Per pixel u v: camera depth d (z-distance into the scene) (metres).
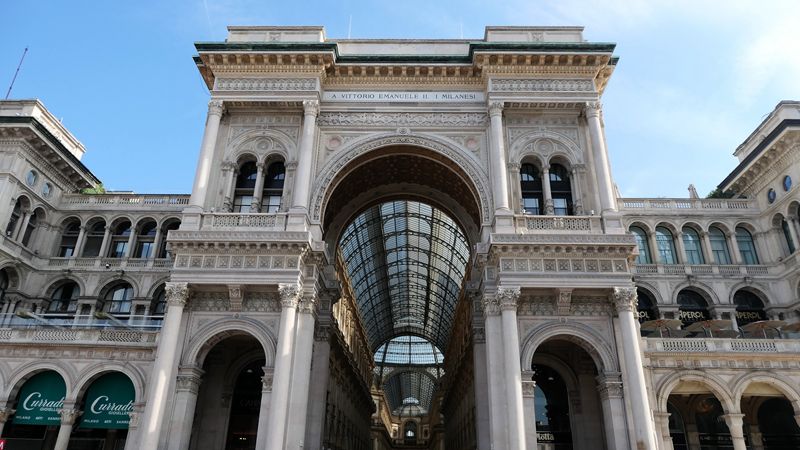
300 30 37.22
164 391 27.61
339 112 35.78
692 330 37.25
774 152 43.38
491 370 29.09
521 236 30.08
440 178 38.62
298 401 28.36
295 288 29.48
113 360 32.62
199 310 30.38
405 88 36.50
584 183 33.78
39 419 31.98
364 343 78.94
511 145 34.69
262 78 35.47
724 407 30.97
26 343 33.03
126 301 45.53
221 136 35.22
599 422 32.59
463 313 55.25
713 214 46.09
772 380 31.38
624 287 29.41
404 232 64.50
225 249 30.36
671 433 37.12
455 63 35.81
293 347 29.11
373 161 36.84
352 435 63.03
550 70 35.44
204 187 32.78
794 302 41.81
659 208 46.47
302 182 32.53
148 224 48.62
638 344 28.70
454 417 70.56
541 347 34.72
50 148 46.16
